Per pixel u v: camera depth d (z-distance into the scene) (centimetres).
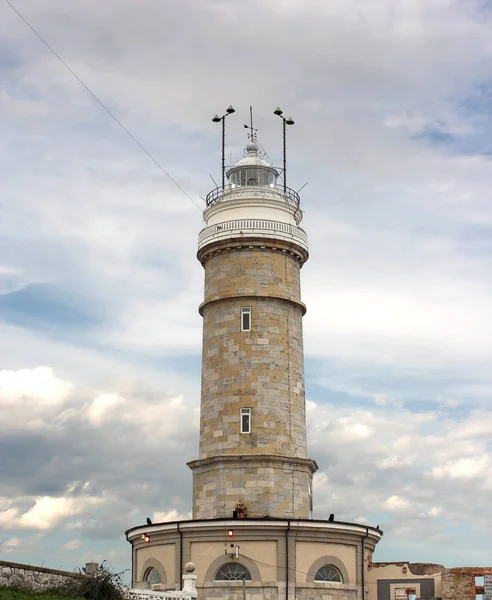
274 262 6134
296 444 5912
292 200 6456
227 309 6056
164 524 5588
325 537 5509
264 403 5866
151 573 5722
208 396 6000
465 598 5991
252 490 5706
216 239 6147
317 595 5419
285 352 6022
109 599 4019
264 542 5438
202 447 5956
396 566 6122
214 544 5469
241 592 5369
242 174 6525
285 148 6550
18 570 3669
